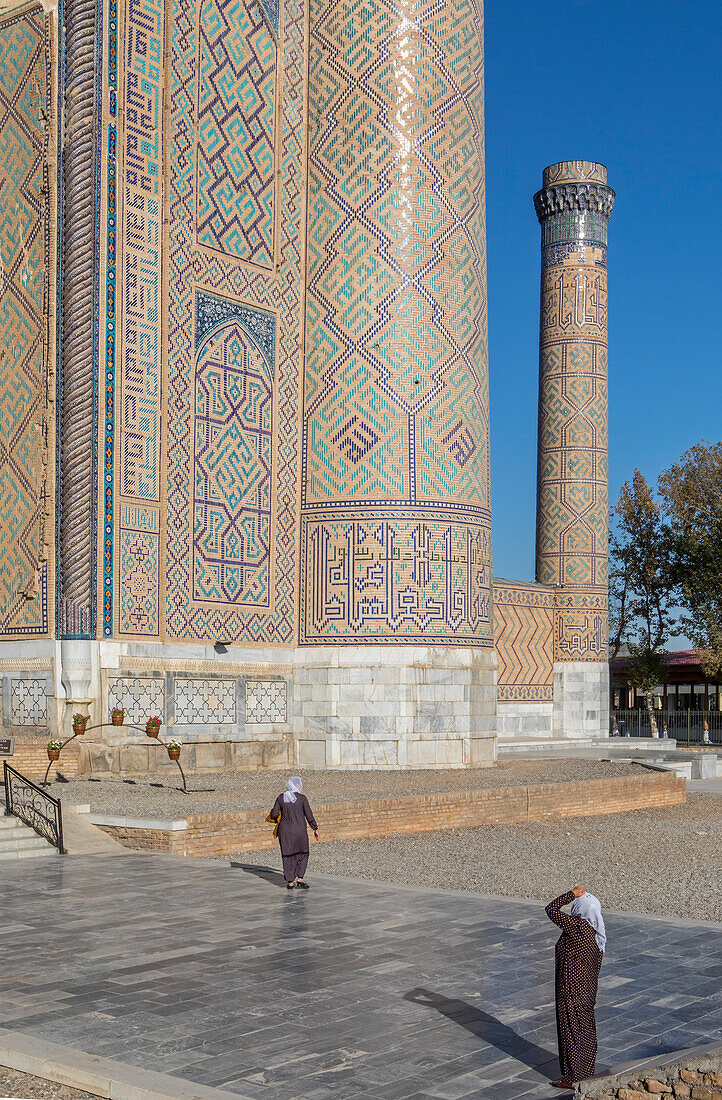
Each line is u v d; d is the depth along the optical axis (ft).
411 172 77.15
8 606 63.72
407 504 75.00
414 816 53.62
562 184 120.88
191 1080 19.39
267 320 75.00
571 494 119.03
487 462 81.20
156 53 67.21
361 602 74.33
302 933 30.30
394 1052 20.98
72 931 30.19
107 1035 21.68
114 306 63.46
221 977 25.73
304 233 78.64
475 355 79.82
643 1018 23.09
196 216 69.51
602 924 19.88
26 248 64.49
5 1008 23.34
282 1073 19.81
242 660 71.31
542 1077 19.84
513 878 42.11
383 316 76.02
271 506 74.59
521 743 102.78
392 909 33.71
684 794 75.61
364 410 75.51
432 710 74.38
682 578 160.76
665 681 169.48
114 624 62.44
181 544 67.10
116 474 62.90
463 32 80.79
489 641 79.36
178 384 67.41
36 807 45.03
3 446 64.75
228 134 72.28
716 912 36.99
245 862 42.01
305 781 63.21
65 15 64.03
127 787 56.03
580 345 120.06
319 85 78.69
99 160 63.41
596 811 66.44
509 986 25.30
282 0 77.41
